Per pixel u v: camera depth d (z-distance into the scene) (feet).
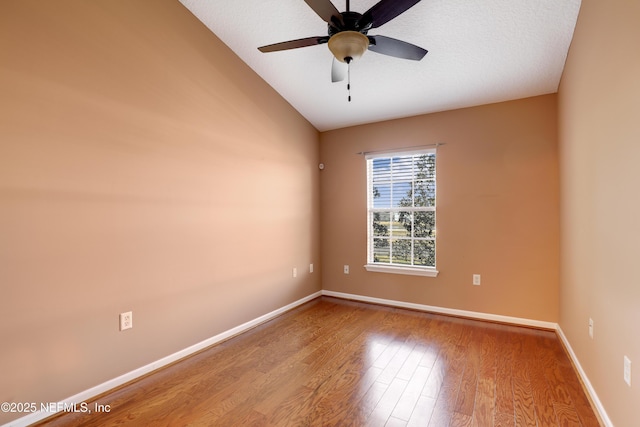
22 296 5.61
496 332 10.05
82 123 6.41
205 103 9.05
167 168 8.02
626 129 4.68
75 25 6.31
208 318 9.08
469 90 10.50
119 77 7.03
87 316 6.48
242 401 6.47
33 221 5.75
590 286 6.53
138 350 7.38
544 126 10.28
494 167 10.97
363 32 6.33
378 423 5.76
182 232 8.39
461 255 11.49
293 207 12.73
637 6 4.21
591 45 6.30
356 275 13.73
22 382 5.60
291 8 8.27
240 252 10.20
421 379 7.27
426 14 7.76
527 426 5.63
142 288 7.47
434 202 12.19
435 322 10.98
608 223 5.49
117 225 6.99
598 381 6.00
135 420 5.87
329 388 6.93
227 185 9.74
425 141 12.15
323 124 13.91
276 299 11.75
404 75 10.16
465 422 5.76
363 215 13.51
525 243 10.53
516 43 8.40
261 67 10.63
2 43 5.39
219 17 8.79
